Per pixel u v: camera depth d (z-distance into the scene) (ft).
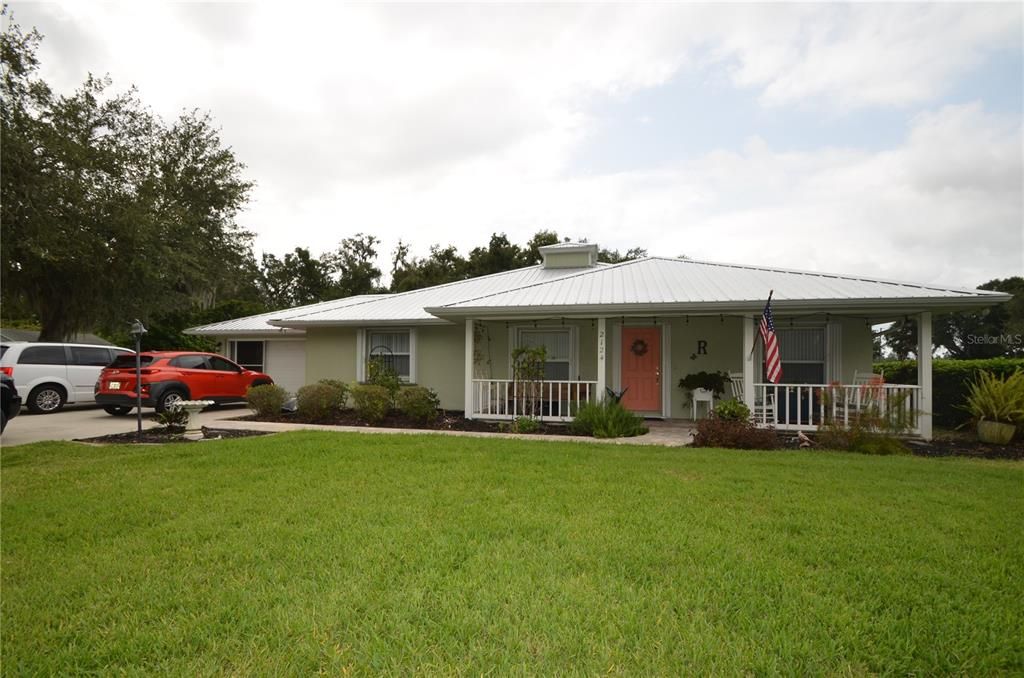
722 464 22.53
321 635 8.96
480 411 39.37
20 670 8.12
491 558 12.14
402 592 10.47
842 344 38.45
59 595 10.65
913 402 31.73
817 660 8.24
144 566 12.01
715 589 10.64
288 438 30.12
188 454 25.53
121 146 66.85
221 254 77.77
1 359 45.78
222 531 14.17
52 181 57.88
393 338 47.67
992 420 30.58
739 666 8.08
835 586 10.69
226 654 8.46
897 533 13.84
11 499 17.65
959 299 29.55
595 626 9.23
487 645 8.69
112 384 42.65
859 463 22.88
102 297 65.77
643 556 12.21
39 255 55.06
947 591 10.59
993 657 8.31
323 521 14.98
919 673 7.97
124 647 8.71
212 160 76.43
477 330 45.16
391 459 23.66
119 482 19.80
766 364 30.60
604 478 19.93
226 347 62.34
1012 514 15.52
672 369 41.70
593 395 42.60
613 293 36.65
